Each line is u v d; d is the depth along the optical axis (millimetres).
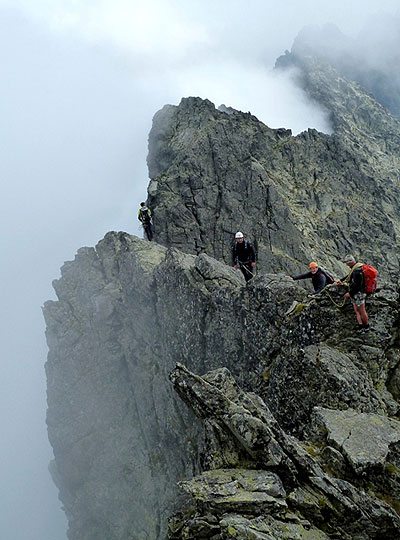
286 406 16422
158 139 72938
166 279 30641
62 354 44000
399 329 15898
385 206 73500
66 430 41594
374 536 10086
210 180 56438
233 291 23484
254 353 20938
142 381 36531
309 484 10820
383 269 59250
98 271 47000
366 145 108562
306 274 19609
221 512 9992
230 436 11867
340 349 16125
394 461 11602
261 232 52156
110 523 36281
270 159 68000
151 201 55562
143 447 37594
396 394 15102
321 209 65188
